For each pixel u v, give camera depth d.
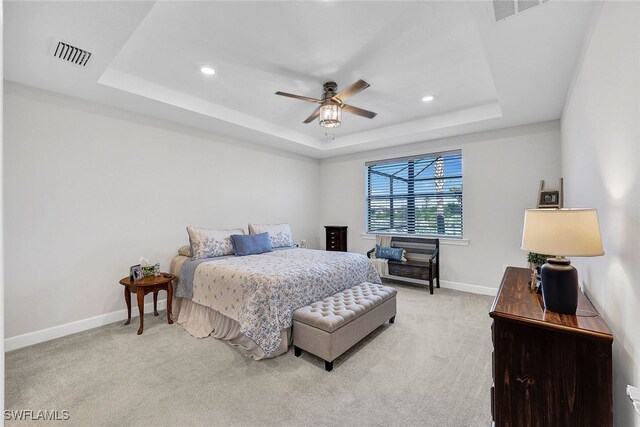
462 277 4.25
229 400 1.81
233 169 4.35
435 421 1.64
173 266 3.48
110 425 1.60
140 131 3.33
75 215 2.85
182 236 3.72
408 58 2.48
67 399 1.81
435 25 2.04
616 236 1.31
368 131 4.63
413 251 4.59
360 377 2.05
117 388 1.92
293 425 1.61
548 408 1.27
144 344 2.56
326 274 2.80
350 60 2.51
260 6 1.85
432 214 4.59
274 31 2.11
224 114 3.61
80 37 1.93
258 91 3.14
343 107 2.94
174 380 2.02
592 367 1.20
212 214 4.07
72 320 2.81
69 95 2.81
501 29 1.81
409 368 2.17
